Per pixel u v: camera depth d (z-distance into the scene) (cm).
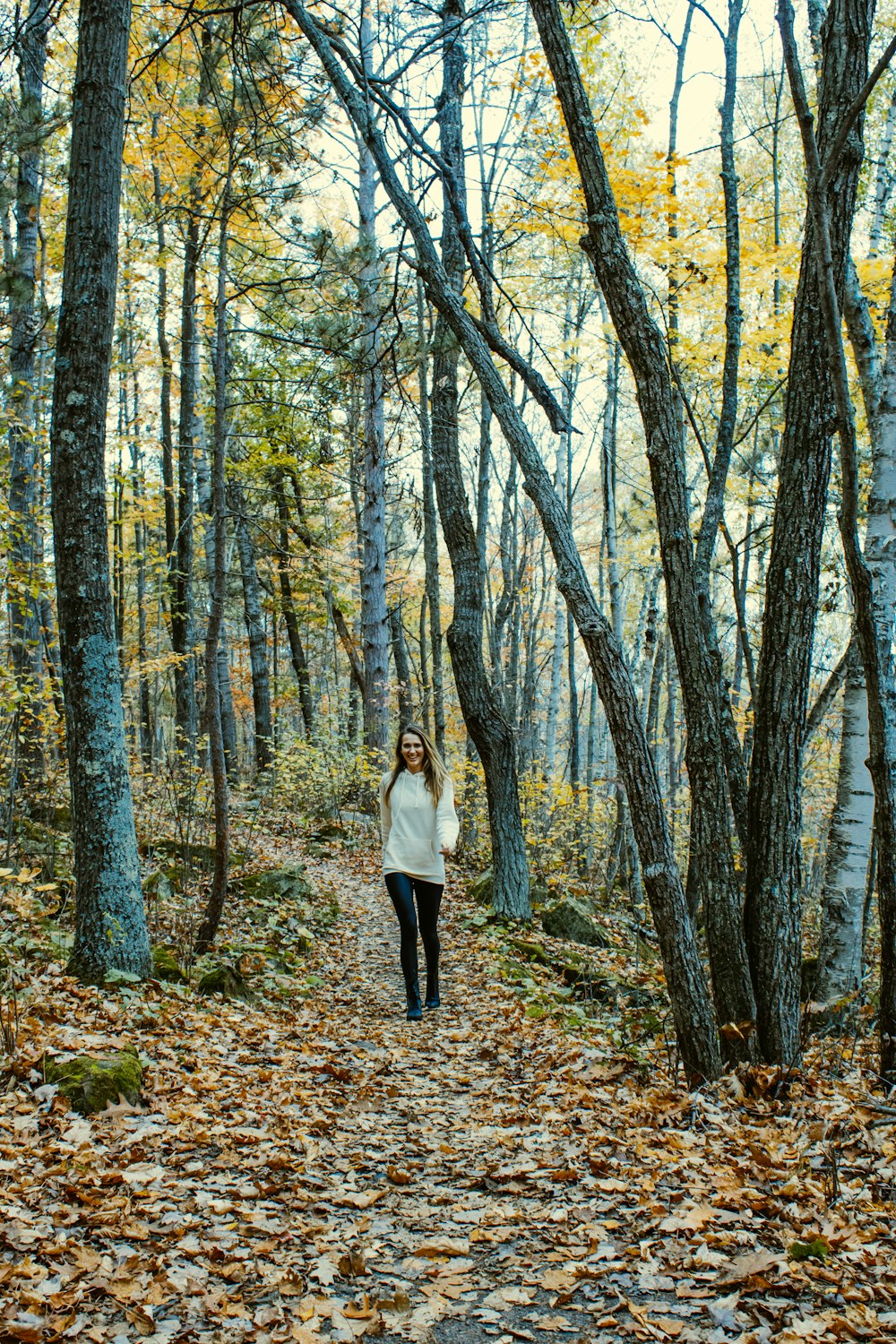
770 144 1352
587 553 2506
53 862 736
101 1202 297
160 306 1380
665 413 454
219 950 691
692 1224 292
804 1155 344
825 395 450
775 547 464
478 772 1369
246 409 1485
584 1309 259
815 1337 227
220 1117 394
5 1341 223
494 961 769
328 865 1309
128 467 1773
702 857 459
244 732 3086
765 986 457
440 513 991
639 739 448
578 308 1314
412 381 1428
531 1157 376
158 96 851
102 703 559
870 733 483
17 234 1105
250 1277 272
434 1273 281
